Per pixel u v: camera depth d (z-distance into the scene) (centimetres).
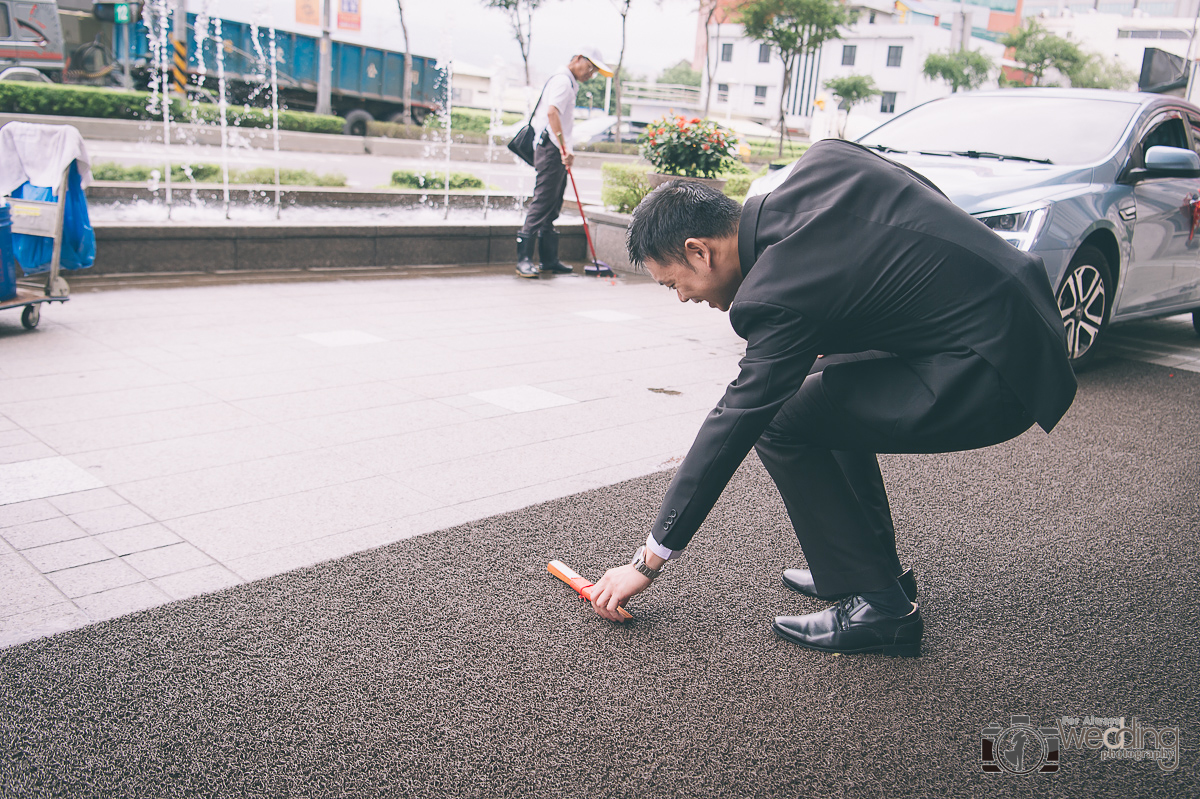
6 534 262
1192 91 2245
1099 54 5025
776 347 181
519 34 2483
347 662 204
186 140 1742
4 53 1722
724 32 5569
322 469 325
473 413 400
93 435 346
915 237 179
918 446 196
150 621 217
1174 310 594
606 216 887
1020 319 178
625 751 179
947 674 214
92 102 1627
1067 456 385
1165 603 254
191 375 434
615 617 226
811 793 170
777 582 257
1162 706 204
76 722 178
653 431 390
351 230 759
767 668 213
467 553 264
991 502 329
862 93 4425
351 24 2133
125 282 643
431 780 167
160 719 180
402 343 523
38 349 464
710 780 172
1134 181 519
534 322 605
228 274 700
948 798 170
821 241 179
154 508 285
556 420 397
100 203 847
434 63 2347
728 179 977
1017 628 238
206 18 1841
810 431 206
